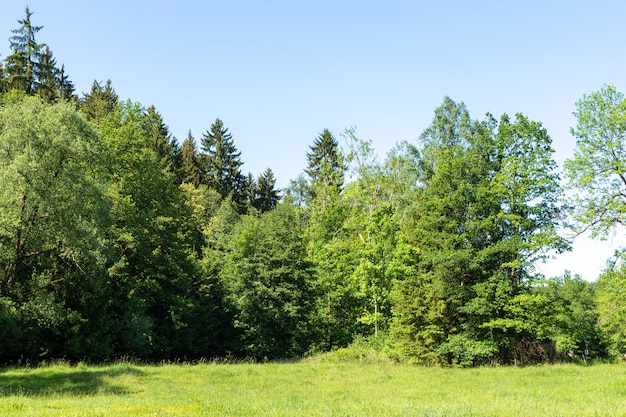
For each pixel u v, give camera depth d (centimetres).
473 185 3697
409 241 4306
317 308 4819
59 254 3159
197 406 1484
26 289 3098
